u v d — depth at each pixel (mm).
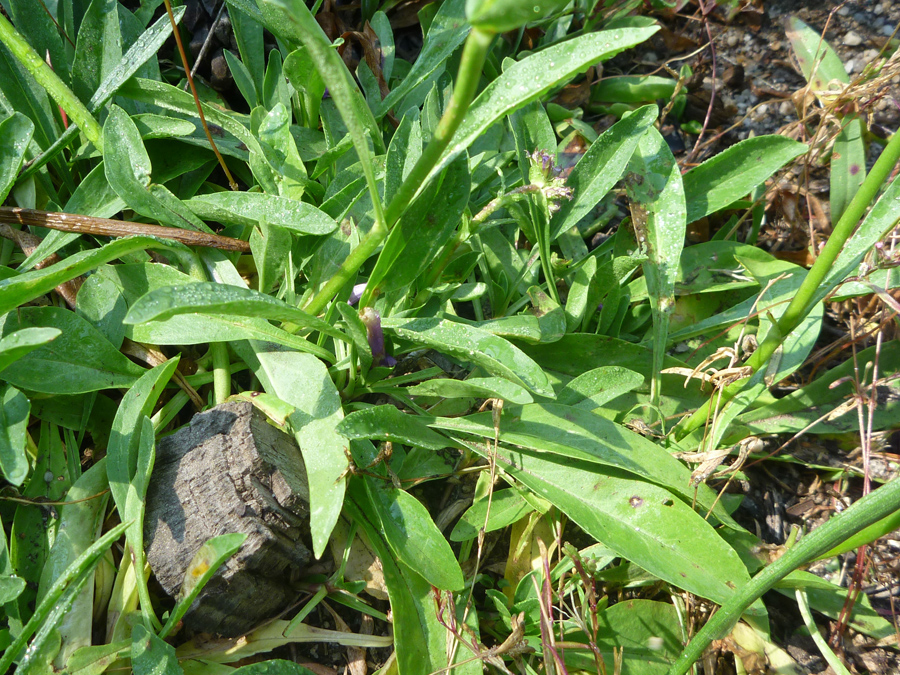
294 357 323
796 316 296
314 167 389
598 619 320
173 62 422
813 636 317
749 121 500
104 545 251
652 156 374
